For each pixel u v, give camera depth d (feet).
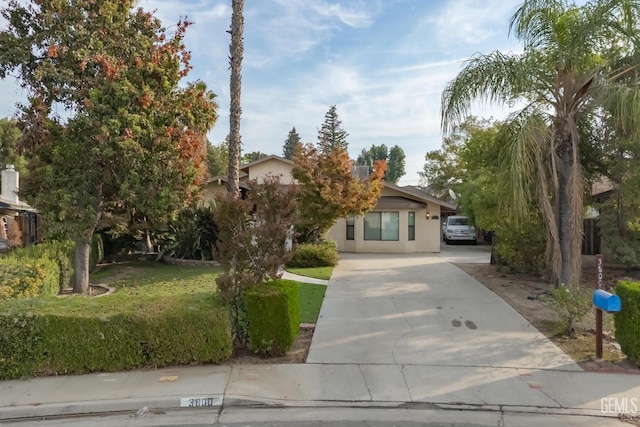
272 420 14.51
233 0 38.63
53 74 30.37
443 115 31.40
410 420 14.47
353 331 24.07
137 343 18.26
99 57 30.40
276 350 19.90
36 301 19.63
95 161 31.89
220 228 21.61
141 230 55.83
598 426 14.07
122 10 33.35
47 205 32.78
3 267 25.11
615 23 28.43
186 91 35.37
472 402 15.60
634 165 33.45
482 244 91.25
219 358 18.88
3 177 77.77
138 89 32.32
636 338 18.63
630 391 16.43
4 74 31.27
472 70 30.25
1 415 14.65
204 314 18.80
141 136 31.76
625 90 26.48
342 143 195.72
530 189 32.04
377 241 70.08
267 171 71.67
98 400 15.40
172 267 49.34
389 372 18.22
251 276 20.65
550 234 30.53
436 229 71.20
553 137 30.53
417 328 24.67
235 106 38.93
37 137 31.19
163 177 33.47
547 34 30.73
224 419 14.61
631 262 40.19
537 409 15.12
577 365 19.13
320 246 50.88
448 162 117.08
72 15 31.19
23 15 31.78
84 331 17.88
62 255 34.22
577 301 22.49
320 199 49.98
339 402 15.62
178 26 35.09
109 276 43.19
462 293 34.19
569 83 30.60
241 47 38.93
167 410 15.26
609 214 40.81
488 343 22.08
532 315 27.58
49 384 16.89
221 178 66.69
